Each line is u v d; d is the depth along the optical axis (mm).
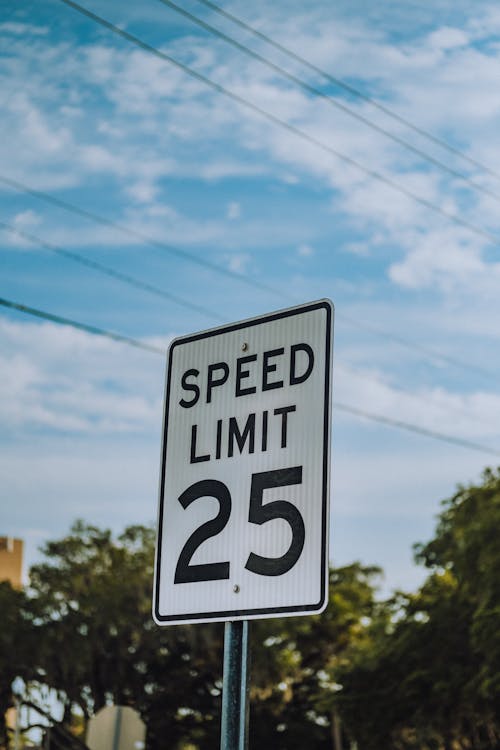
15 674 44625
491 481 38594
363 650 46531
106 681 47219
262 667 49625
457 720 40312
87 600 46000
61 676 45312
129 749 13000
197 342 4129
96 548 48094
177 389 4141
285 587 3656
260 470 3826
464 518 38531
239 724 3662
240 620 3742
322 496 3652
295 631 50938
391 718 41469
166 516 4027
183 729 50781
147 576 47688
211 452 3973
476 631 35406
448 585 42000
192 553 3916
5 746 43750
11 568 76312
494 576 35188
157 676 49062
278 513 3738
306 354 3828
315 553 3617
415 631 41156
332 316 3803
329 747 54969
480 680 36906
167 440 4109
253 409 3908
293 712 54906
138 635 46969
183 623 3879
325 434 3709
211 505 3916
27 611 45406
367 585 57500
